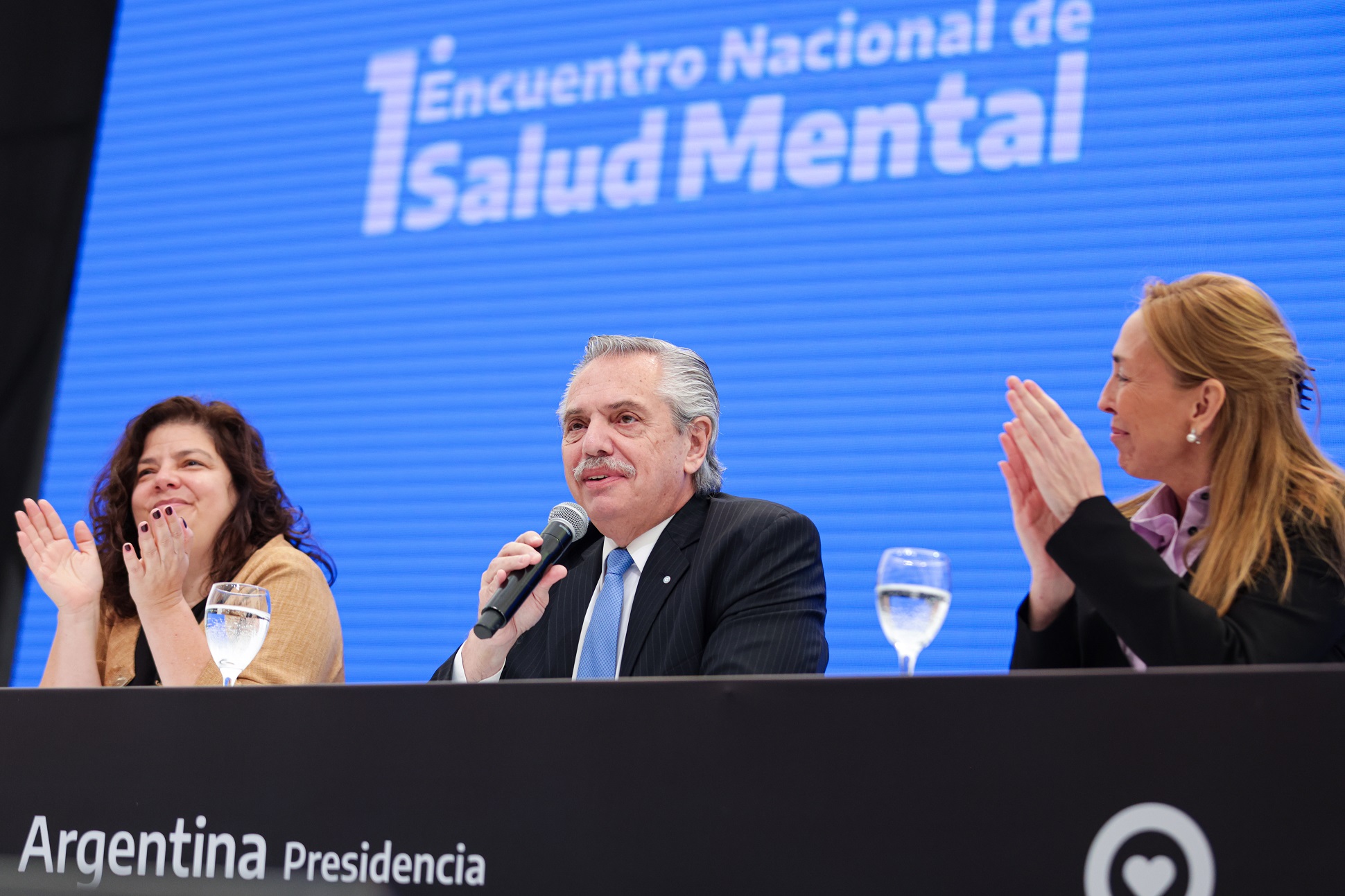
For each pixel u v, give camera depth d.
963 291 9.91
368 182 11.80
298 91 12.23
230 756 3.67
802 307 10.30
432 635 10.80
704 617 5.78
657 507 6.09
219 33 12.62
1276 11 9.55
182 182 12.40
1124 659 4.89
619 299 10.83
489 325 11.19
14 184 12.76
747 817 3.20
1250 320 4.99
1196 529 5.09
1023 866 2.99
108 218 12.52
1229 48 9.59
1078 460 4.65
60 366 12.30
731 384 10.36
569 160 11.20
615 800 3.31
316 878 3.50
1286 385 4.95
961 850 3.04
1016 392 4.75
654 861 3.25
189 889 3.62
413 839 3.44
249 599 5.00
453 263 11.38
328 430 11.41
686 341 10.55
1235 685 2.92
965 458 9.73
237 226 12.11
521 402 10.98
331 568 7.46
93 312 12.34
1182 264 9.41
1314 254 9.16
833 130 10.46
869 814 3.12
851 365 10.11
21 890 3.79
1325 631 4.48
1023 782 3.03
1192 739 2.92
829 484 9.99
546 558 5.38
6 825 3.84
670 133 10.93
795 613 5.69
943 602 4.47
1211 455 5.06
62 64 12.98
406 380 11.31
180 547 6.25
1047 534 4.93
